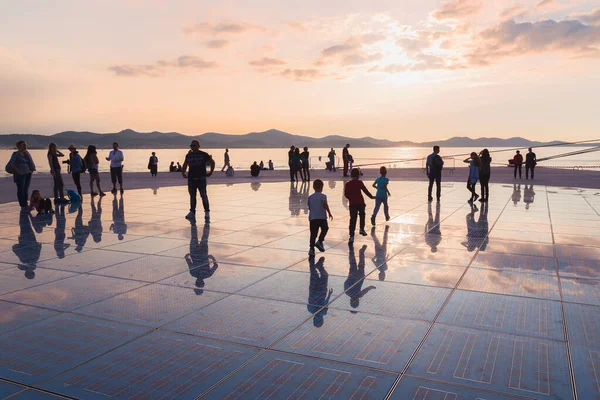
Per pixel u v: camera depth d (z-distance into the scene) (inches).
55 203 571.5
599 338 167.8
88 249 316.2
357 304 204.8
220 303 206.2
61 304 205.0
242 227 403.9
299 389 132.9
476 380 137.6
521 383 135.7
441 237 361.4
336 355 154.4
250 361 150.4
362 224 366.6
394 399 127.2
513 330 175.3
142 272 257.6
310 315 191.3
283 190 769.6
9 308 200.1
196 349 159.5
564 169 1612.9
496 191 741.3
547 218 455.5
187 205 561.3
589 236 362.3
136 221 436.1
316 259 288.8
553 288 227.8
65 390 133.2
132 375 141.7
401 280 242.2
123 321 185.0
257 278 245.9
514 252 307.7
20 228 398.0
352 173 344.2
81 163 633.6
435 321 184.5
